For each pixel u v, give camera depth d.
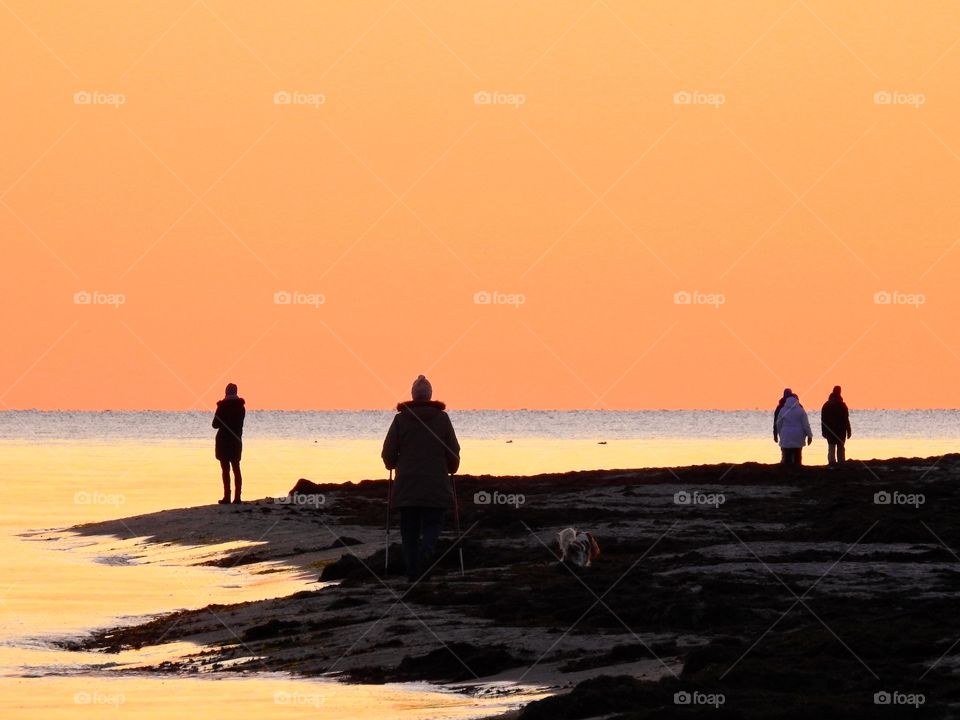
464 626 34.38
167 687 28.91
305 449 191.62
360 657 31.58
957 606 33.91
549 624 34.06
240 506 72.44
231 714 25.72
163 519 68.56
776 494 71.19
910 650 28.22
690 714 22.38
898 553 45.41
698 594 36.72
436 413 43.09
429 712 25.36
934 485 68.88
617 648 30.02
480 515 62.59
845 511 57.81
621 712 23.52
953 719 21.92
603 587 38.69
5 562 54.94
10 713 26.08
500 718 24.27
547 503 69.81
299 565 51.75
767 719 22.05
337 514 68.75
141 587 47.25
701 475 82.38
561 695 24.47
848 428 88.88
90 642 36.12
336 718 25.12
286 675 30.16
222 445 74.12
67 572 51.59
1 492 94.81
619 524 57.69
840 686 25.11
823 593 36.88
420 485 42.56
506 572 43.81
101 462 143.62
